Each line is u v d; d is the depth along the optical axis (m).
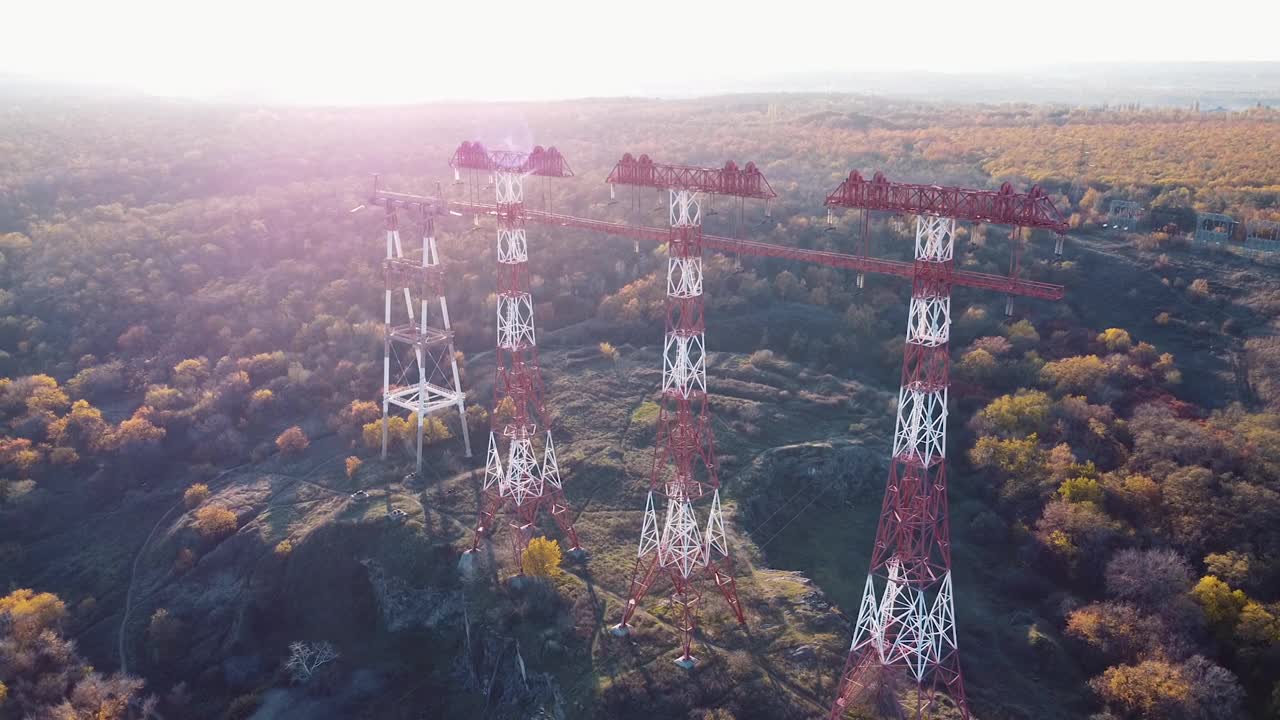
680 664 80.19
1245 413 113.44
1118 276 144.12
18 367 138.38
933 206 64.81
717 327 145.75
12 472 117.94
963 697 72.75
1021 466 109.81
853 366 136.88
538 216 102.56
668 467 112.06
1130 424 113.69
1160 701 76.06
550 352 142.75
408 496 107.44
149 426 125.56
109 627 100.25
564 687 79.31
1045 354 131.00
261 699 88.38
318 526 102.38
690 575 88.94
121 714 87.06
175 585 103.19
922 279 66.12
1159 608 87.19
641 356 139.62
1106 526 97.50
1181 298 137.25
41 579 107.75
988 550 103.81
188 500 114.38
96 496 119.19
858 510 110.50
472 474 112.31
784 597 89.25
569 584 91.06
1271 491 97.50
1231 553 91.62
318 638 94.50
